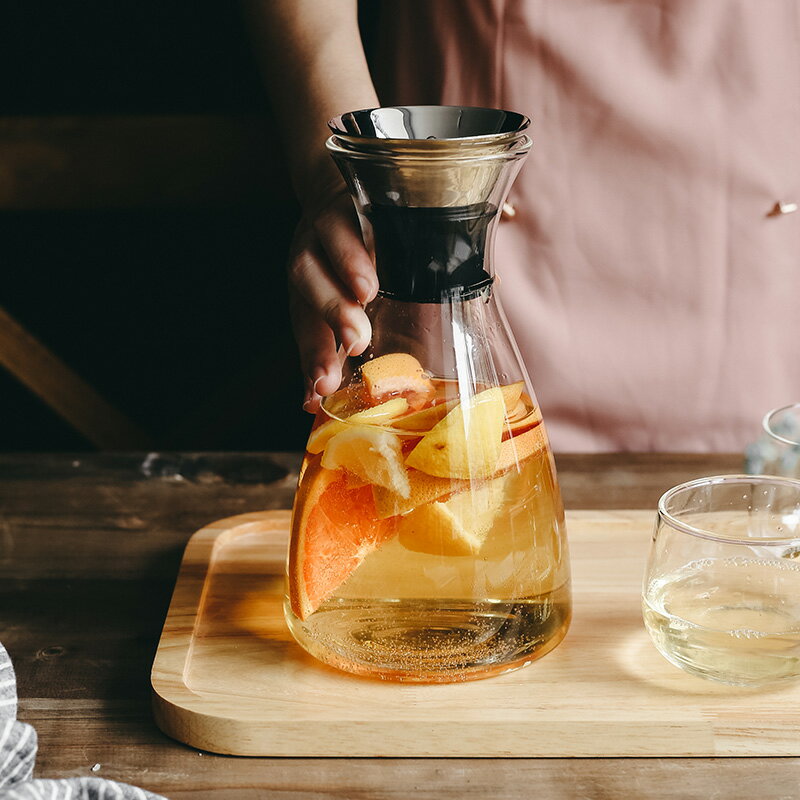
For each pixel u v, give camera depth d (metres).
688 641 0.55
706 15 0.92
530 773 0.52
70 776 0.52
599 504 0.79
